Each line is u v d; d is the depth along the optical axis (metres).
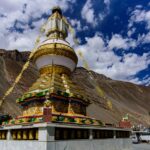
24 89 109.88
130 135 23.41
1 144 15.81
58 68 19.00
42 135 12.37
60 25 21.48
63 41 20.02
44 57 19.12
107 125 18.97
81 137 15.06
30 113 17.03
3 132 16.28
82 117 16.27
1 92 90.44
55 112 15.52
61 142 13.00
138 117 152.00
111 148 18.42
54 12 22.14
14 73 125.94
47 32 21.44
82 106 18.56
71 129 14.27
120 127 21.19
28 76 132.25
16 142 14.24
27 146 13.20
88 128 15.48
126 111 153.50
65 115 15.45
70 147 13.62
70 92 17.56
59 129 13.32
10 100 86.31
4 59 138.88
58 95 16.45
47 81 17.64
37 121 13.21
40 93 16.53
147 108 190.62
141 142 49.38
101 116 110.75
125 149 21.25
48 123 12.25
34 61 20.75
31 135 13.48
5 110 73.06
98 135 17.12
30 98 17.17
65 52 19.08
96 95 145.88
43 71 19.44
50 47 18.89
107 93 181.75
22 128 13.88
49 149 12.12
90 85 172.50
